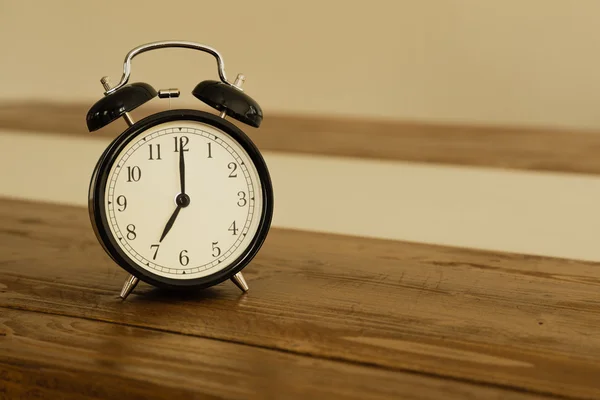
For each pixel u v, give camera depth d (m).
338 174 1.41
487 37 1.92
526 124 1.95
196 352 0.66
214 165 0.73
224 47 2.07
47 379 0.65
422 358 0.66
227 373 0.64
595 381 0.64
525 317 0.71
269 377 0.64
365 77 2.02
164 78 2.11
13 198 1.03
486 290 0.76
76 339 0.68
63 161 1.49
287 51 2.05
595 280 0.78
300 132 1.71
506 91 1.94
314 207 1.24
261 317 0.71
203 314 0.71
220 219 0.74
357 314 0.71
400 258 0.83
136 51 0.73
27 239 0.87
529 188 1.30
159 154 0.72
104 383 0.64
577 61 1.88
